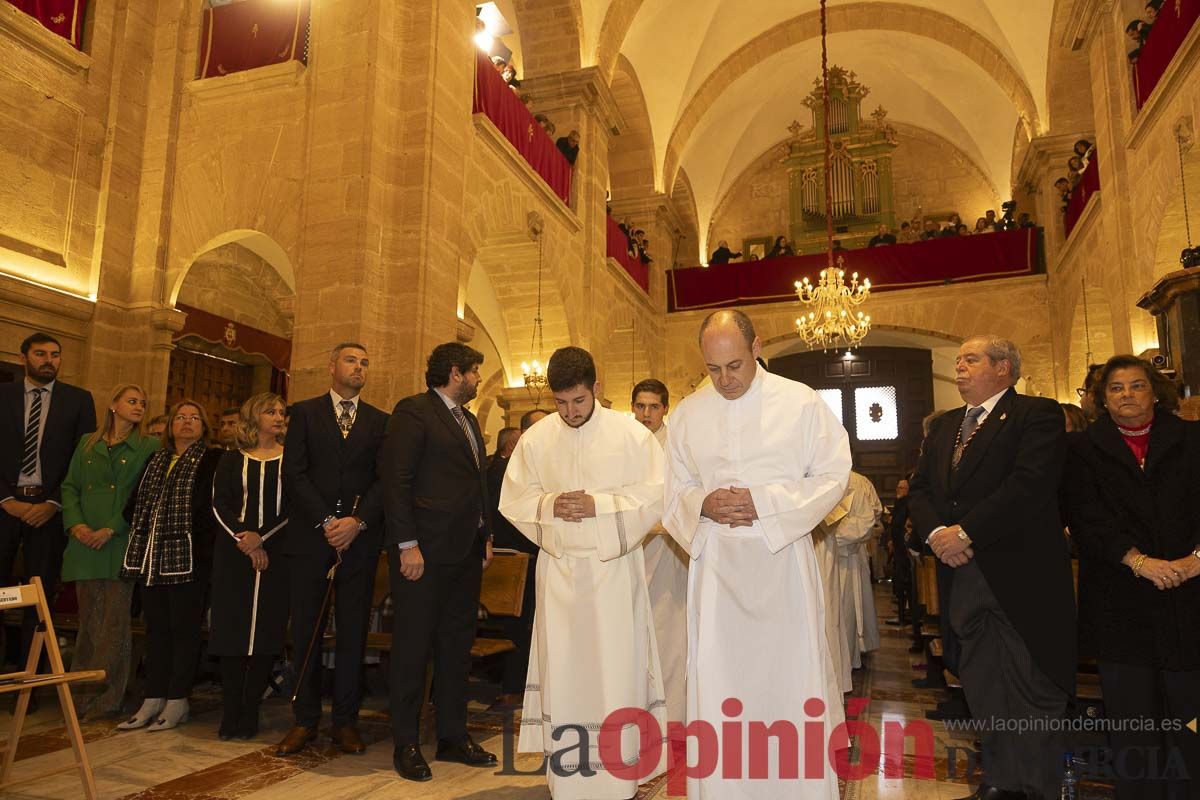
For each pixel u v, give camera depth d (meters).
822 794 2.46
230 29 8.53
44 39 7.57
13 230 7.32
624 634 2.97
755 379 2.73
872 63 18.55
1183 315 5.78
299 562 3.88
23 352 4.93
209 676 5.57
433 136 7.88
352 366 4.07
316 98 7.82
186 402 4.64
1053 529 2.96
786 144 20.45
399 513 3.47
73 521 4.47
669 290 17.31
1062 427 3.00
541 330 11.81
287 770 3.55
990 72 15.25
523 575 4.75
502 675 5.90
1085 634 2.94
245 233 8.09
